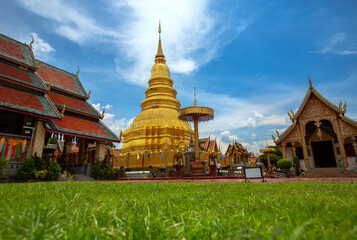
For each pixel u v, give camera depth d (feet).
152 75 167.02
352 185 28.09
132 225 8.12
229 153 122.52
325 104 80.38
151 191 22.61
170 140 130.41
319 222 7.64
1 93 64.28
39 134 68.69
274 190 22.65
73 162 95.20
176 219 9.76
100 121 99.71
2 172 55.93
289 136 86.63
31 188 22.45
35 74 80.89
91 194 19.43
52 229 7.52
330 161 89.71
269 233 6.76
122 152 148.46
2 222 7.38
